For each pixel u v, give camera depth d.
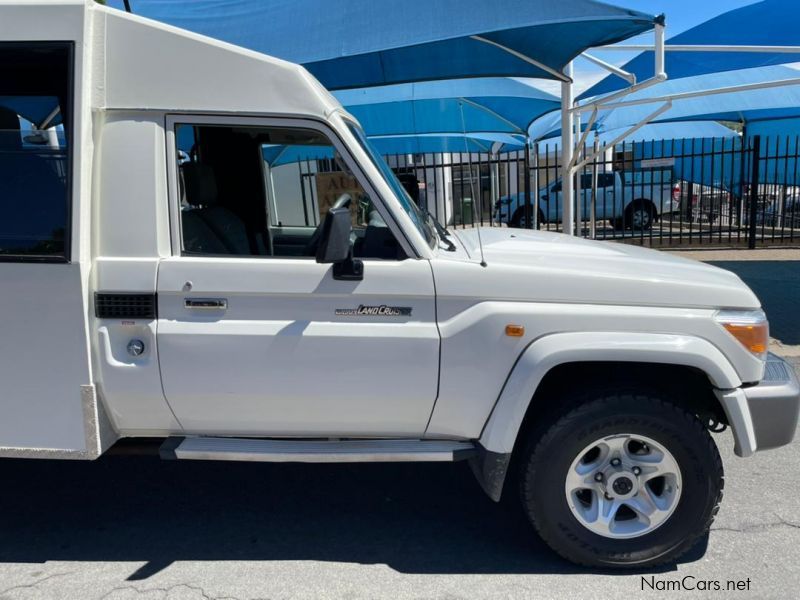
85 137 2.73
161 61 2.79
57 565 3.16
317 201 3.46
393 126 12.06
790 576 2.99
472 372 2.86
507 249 3.30
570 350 2.78
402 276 2.81
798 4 8.16
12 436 2.93
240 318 2.85
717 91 7.37
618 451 2.93
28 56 2.74
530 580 2.99
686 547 3.00
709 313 2.87
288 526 3.50
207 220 3.12
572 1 4.91
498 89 10.02
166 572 3.10
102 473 4.12
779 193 16.00
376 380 2.87
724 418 3.13
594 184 13.38
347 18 5.37
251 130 3.19
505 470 2.89
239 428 3.03
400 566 3.12
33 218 2.79
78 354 2.83
